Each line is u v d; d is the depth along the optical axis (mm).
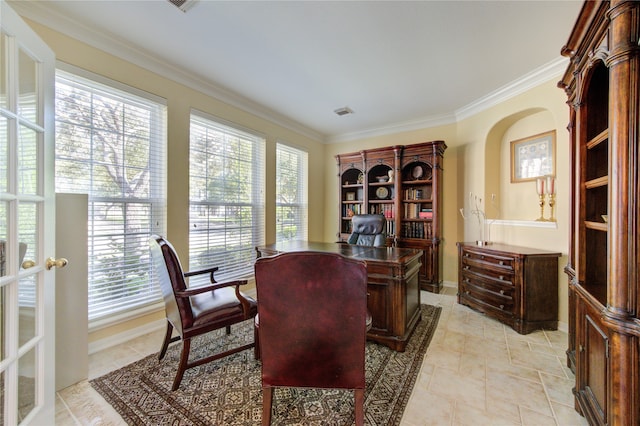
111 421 1392
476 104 3414
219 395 1585
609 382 1046
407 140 4246
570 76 1710
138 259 2379
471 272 2961
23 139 1164
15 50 1095
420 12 1844
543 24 1959
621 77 995
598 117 1481
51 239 1285
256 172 3660
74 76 1986
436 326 2551
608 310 1034
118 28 2027
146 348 2135
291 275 1148
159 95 2504
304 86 2982
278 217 4074
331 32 2064
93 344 2078
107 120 2199
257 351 1964
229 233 3254
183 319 1655
